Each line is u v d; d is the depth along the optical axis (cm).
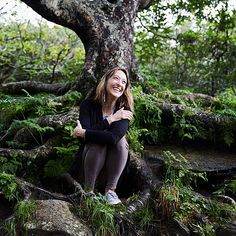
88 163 355
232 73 841
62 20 572
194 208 357
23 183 364
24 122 440
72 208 327
